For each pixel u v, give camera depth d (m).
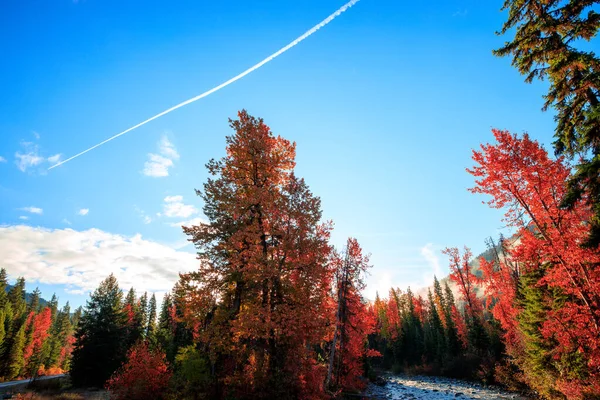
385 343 74.19
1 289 61.31
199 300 16.97
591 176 8.84
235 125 19.56
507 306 34.22
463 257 47.75
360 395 27.64
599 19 9.87
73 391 24.36
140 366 17.34
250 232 17.14
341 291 25.73
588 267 12.93
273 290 16.83
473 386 36.69
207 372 15.70
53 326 84.31
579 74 10.79
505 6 12.88
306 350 16.55
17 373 49.00
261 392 14.72
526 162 14.46
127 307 53.19
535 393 26.77
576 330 13.86
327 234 20.28
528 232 15.09
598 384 15.50
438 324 59.16
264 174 18.89
